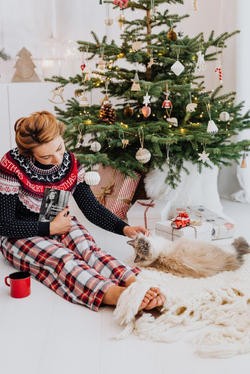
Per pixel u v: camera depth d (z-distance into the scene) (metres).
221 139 2.51
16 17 3.47
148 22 2.48
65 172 1.79
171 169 2.46
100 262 1.66
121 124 2.35
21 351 1.29
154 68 2.52
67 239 1.80
